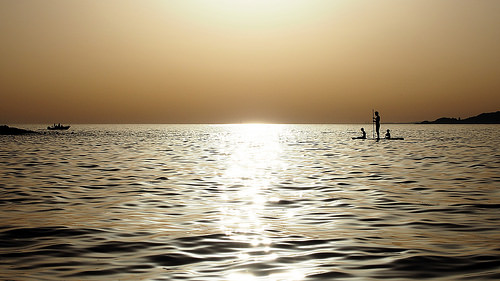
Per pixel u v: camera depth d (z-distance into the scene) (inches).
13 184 864.9
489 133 4751.5
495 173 1024.9
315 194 747.4
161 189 805.9
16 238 453.7
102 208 625.6
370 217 562.6
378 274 340.2
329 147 2167.8
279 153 1776.6
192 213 590.6
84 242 439.5
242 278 332.2
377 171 1090.7
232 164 1300.4
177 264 368.8
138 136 4092.0
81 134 4552.2
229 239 450.9
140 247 421.7
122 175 1018.1
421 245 425.1
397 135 4173.2
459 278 329.7
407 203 658.2
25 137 3415.4
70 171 1098.1
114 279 330.3
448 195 724.7
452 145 2255.2
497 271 344.2
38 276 337.1
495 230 486.3
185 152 1846.7
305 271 348.5
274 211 604.1
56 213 588.4
